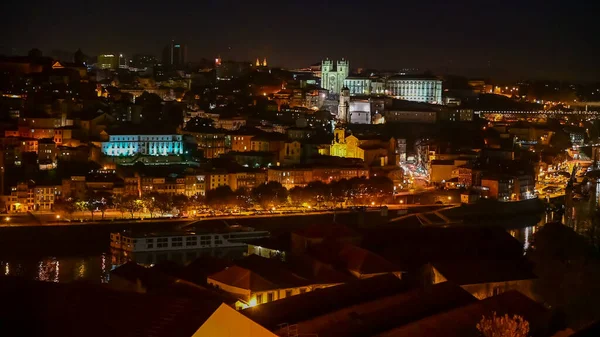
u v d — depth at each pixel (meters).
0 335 110.50
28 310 116.38
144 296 118.19
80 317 113.94
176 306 114.44
